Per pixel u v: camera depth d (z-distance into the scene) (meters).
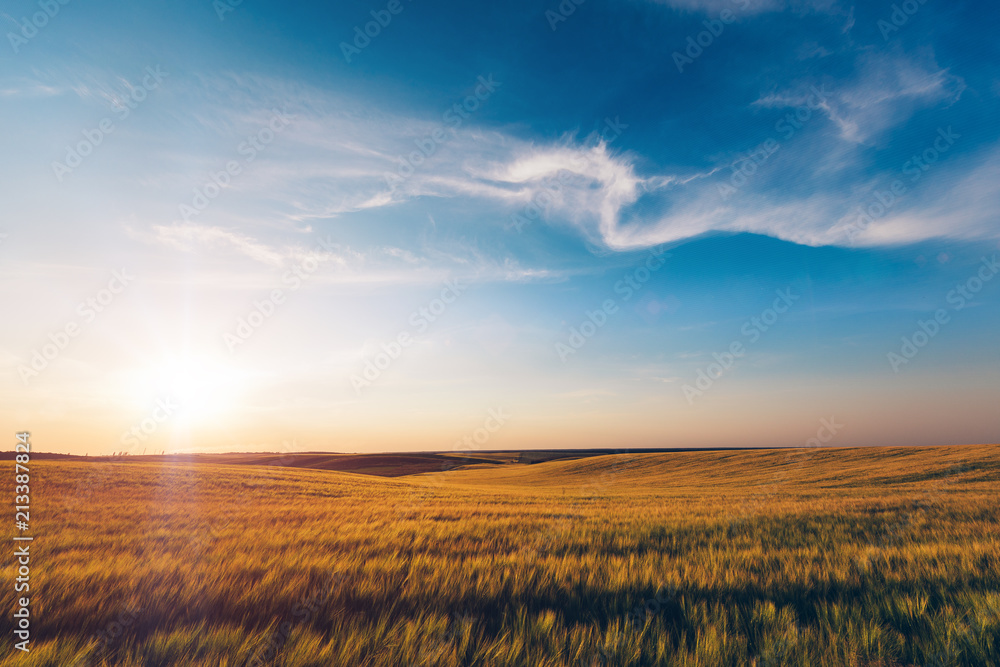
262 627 4.48
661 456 63.59
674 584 5.80
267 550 7.95
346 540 9.00
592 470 58.53
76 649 3.90
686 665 3.79
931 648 4.06
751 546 8.72
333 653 3.82
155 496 18.81
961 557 7.29
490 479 56.69
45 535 9.31
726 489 29.39
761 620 4.70
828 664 3.81
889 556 7.33
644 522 11.84
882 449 47.16
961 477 28.50
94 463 33.84
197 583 5.68
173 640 3.99
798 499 18.84
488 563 6.90
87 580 5.75
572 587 5.75
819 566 6.82
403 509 15.77
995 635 4.24
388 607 5.02
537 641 4.19
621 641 4.11
